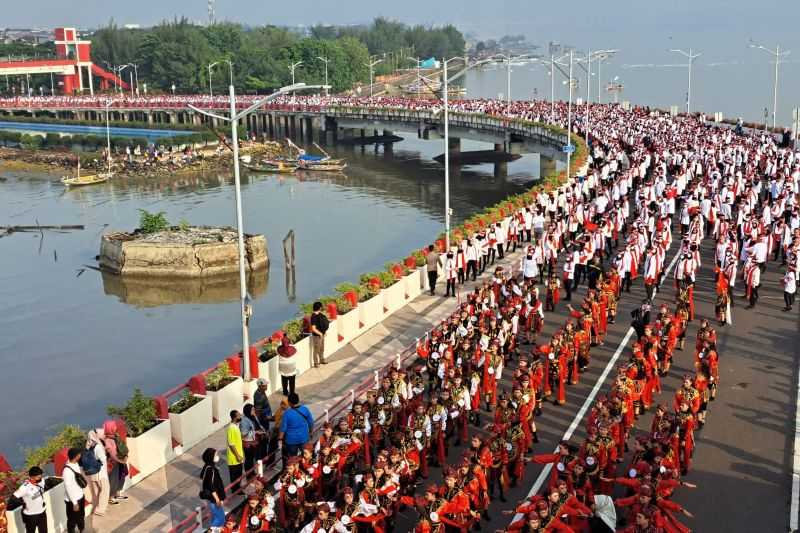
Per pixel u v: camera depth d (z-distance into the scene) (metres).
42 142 146.00
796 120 79.31
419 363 33.31
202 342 53.28
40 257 75.81
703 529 21.44
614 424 23.38
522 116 104.88
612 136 79.56
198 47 198.75
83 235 83.00
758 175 58.72
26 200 101.38
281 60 194.12
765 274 43.06
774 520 21.80
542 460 22.31
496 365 28.53
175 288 66.06
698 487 23.41
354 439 23.39
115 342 53.75
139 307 61.47
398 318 39.25
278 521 21.97
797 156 63.78
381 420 24.86
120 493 24.25
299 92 188.88
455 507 20.09
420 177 110.31
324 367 33.62
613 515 20.03
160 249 68.25
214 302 61.91
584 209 50.69
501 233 48.09
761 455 25.05
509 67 114.88
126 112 173.88
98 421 41.94
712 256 46.03
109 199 100.81
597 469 21.70
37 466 22.25
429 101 136.12
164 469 25.88
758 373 30.86
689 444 23.72
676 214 55.25
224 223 84.88
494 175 109.69
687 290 33.91
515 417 23.89
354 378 32.38
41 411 43.44
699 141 71.44
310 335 33.53
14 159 130.88
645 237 43.19
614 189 54.62
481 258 45.72
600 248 42.09
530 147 98.06
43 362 50.44
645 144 73.38
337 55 194.75
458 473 20.58
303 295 61.81
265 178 114.12
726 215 49.06
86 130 151.25
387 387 25.69
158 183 111.62
